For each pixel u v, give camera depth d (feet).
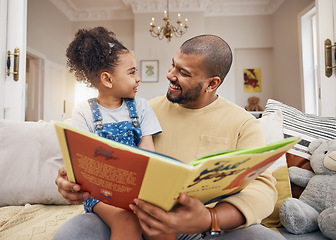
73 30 20.95
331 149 4.04
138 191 1.66
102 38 2.98
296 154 4.46
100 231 2.25
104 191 1.82
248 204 2.04
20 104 7.02
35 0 16.01
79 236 2.13
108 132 2.87
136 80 3.10
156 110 3.41
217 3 19.52
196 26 19.10
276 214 3.92
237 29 20.06
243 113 2.97
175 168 1.40
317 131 4.60
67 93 20.47
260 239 1.92
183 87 2.84
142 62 19.20
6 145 4.30
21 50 7.06
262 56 20.47
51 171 4.27
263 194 2.23
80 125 2.86
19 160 4.26
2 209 3.94
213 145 2.89
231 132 2.87
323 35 7.22
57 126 1.47
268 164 1.95
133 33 20.52
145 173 1.50
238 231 2.04
